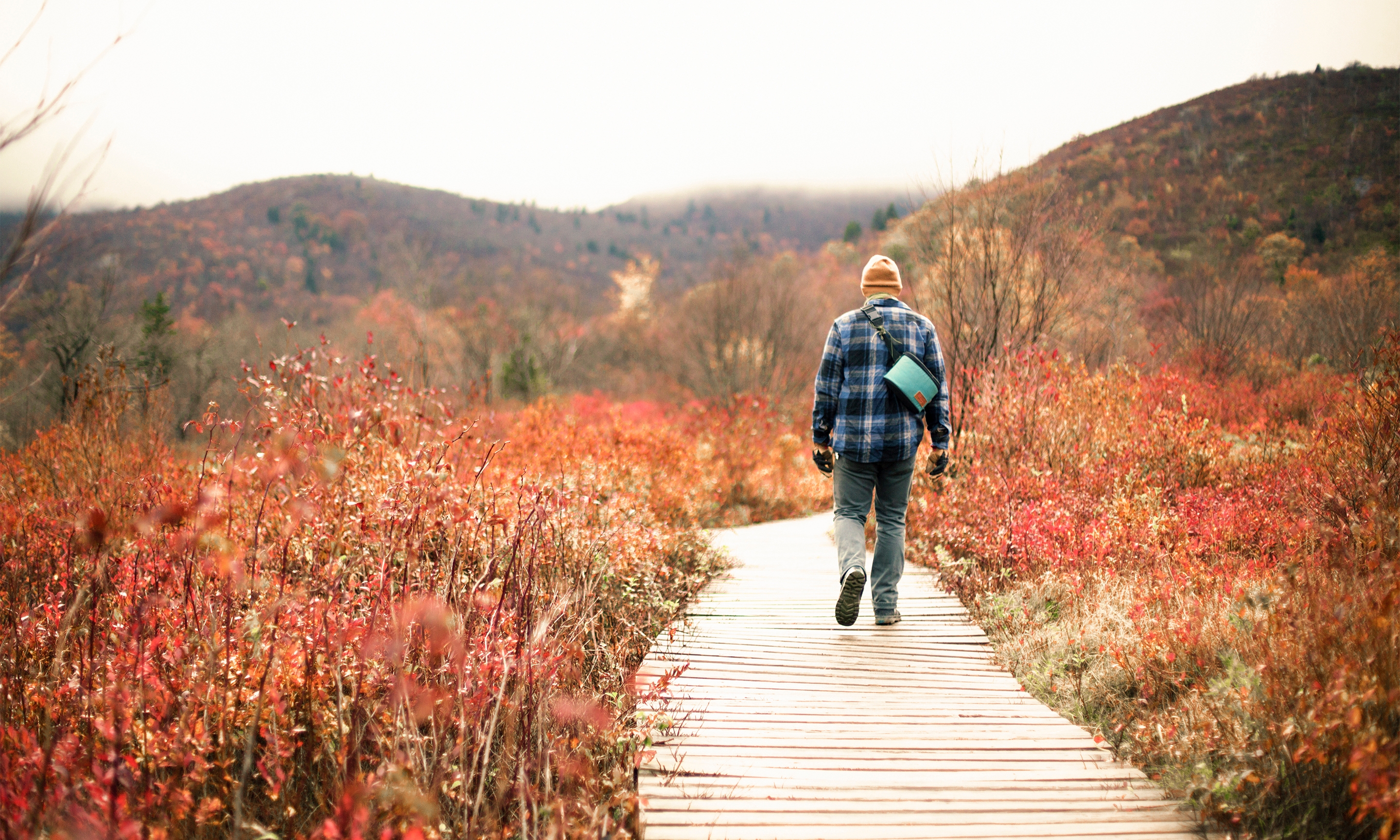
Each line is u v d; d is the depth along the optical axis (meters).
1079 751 2.67
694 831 2.19
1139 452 6.06
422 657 2.59
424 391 6.65
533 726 2.47
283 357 5.41
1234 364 14.80
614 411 10.11
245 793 2.35
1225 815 2.18
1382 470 4.16
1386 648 2.18
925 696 3.17
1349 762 1.97
